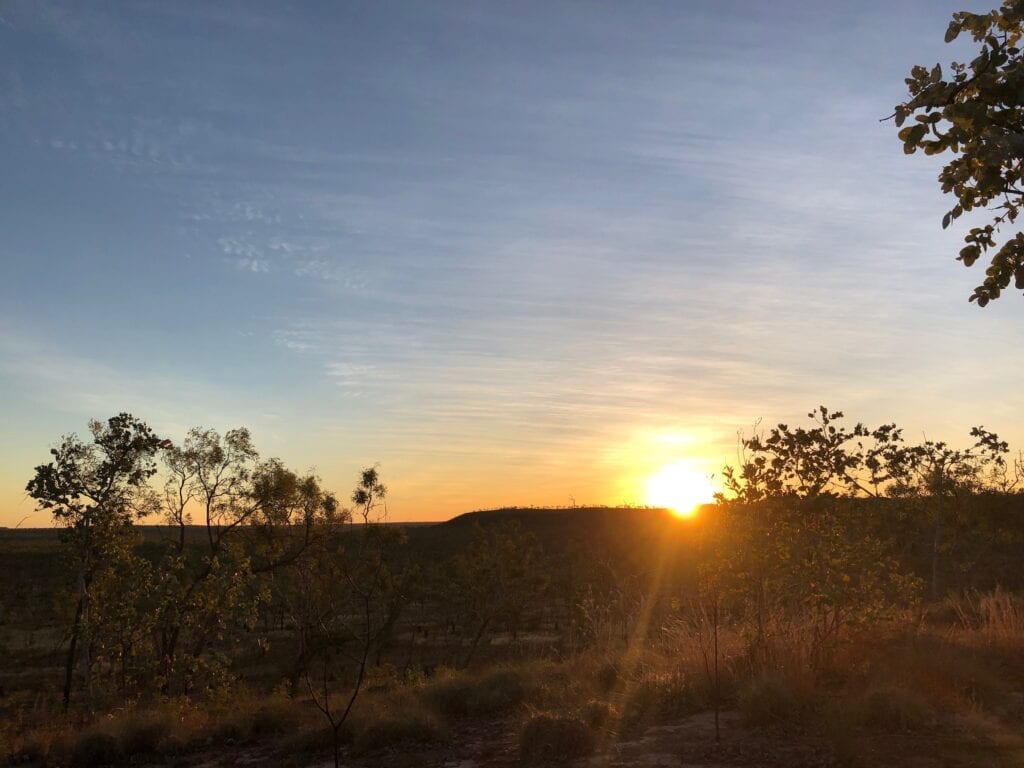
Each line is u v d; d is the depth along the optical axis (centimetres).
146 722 921
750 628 922
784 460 928
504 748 725
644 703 821
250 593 1969
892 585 905
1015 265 420
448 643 2995
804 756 612
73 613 1595
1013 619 972
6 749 916
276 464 2061
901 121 423
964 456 1789
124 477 1634
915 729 662
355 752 776
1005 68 403
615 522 6022
